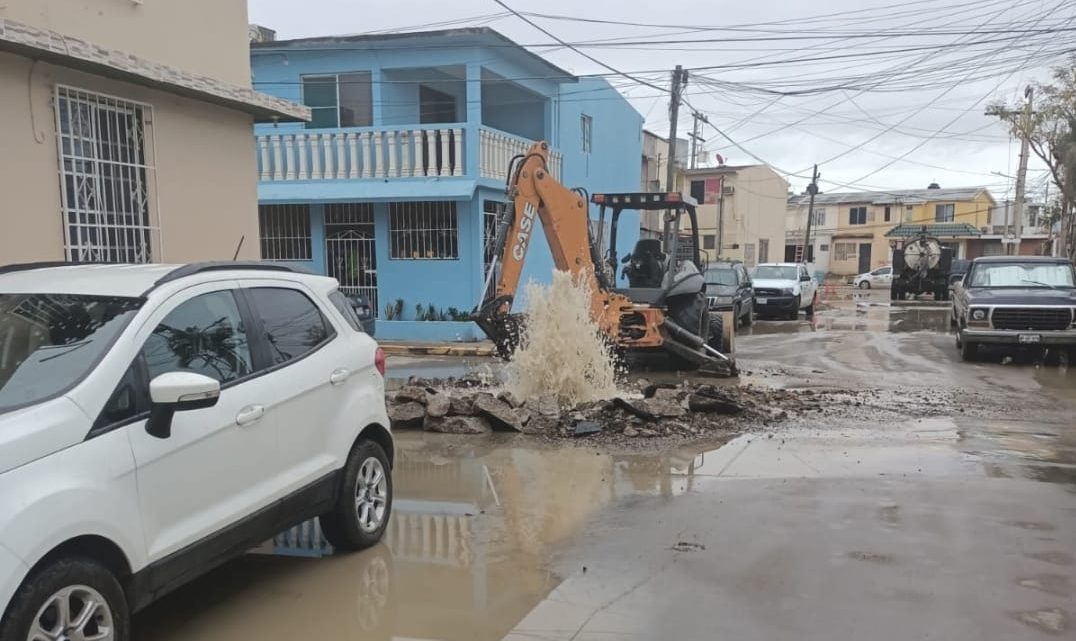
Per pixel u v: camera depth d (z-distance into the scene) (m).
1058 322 13.41
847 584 4.44
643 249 13.09
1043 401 10.27
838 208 62.72
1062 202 34.06
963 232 55.38
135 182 7.86
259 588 4.49
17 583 2.81
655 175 35.84
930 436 8.13
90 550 3.20
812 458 7.21
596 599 4.30
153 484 3.46
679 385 11.59
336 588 4.48
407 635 3.93
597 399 9.52
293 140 16.84
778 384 11.77
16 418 3.09
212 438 3.79
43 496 2.96
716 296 19.09
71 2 7.18
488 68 17.44
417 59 17.17
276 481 4.24
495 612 4.16
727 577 4.56
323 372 4.71
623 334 11.77
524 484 6.49
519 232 10.18
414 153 16.50
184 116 8.43
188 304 3.99
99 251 7.42
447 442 7.95
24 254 6.67
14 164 6.57
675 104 22.67
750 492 6.18
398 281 17.02
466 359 14.70
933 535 5.20
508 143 17.67
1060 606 4.16
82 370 3.41
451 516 5.71
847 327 21.47
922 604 4.19
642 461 7.15
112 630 3.20
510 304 10.12
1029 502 5.88
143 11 7.99
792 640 3.82
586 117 22.80
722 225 44.12
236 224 9.30
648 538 5.20
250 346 4.29
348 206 17.16
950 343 17.23
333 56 17.61
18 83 6.59
